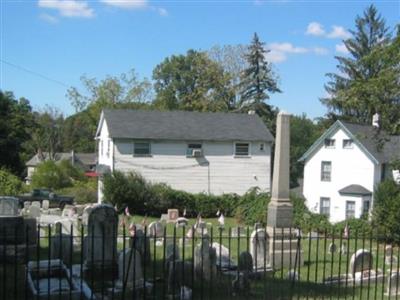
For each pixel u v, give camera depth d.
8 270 13.55
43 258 15.45
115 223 13.98
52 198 42.19
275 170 18.61
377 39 60.25
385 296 13.03
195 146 42.16
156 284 12.86
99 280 13.13
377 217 26.78
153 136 40.69
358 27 60.66
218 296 11.98
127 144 40.44
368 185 42.12
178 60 82.75
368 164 42.12
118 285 12.20
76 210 34.00
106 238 13.80
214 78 68.75
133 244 11.92
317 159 45.59
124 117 42.31
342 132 43.81
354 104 29.39
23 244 16.16
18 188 43.56
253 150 43.75
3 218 16.34
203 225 25.73
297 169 73.50
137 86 78.31
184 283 12.41
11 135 58.50
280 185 18.45
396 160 34.00
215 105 67.44
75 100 77.81
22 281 12.42
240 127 44.50
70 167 60.91
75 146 100.81
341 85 60.25
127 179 37.72
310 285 13.58
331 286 12.73
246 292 12.32
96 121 77.62
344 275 15.30
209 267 13.30
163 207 38.38
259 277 14.37
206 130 43.06
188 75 81.25
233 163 43.19
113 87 77.62
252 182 43.69
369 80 28.52
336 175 44.22
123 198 37.44
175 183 41.62
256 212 33.94
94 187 50.19
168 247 15.69
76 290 11.20
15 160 59.53
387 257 20.34
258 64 64.88
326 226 29.33
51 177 53.91
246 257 13.90
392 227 25.81
